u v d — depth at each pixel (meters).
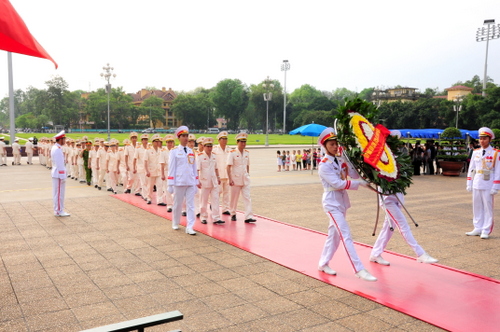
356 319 4.32
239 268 6.04
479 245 7.55
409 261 6.41
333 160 5.55
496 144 25.81
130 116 118.44
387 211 6.00
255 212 10.64
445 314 4.42
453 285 5.34
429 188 15.98
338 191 5.57
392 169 5.68
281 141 69.75
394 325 4.19
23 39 2.38
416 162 21.58
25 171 22.27
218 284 5.36
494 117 55.69
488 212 8.02
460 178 20.14
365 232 8.48
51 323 4.20
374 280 5.14
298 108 114.12
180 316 2.67
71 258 6.48
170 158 8.26
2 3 2.34
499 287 5.28
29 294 4.98
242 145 9.08
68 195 13.30
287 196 13.49
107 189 14.52
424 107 64.62
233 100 118.88
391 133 6.17
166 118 131.50
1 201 12.00
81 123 119.56
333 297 4.93
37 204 11.48
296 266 6.09
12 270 5.88
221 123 139.12
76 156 18.53
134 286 5.27
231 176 9.09
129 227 8.73
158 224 9.05
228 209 10.30
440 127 65.12
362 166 5.58
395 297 4.89
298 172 23.08
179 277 5.62
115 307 4.60
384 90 96.69
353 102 5.71
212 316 4.38
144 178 12.20
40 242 7.43
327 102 113.31
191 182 8.29
